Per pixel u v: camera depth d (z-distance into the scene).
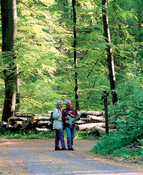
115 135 10.98
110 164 7.90
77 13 23.23
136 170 6.98
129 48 24.05
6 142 15.16
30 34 23.64
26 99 22.36
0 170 7.31
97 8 20.75
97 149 10.84
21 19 23.33
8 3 20.36
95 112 19.98
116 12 21.64
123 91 11.37
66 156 9.71
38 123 18.48
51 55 22.16
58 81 23.86
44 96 21.98
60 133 12.09
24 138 17.25
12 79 20.34
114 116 11.88
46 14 23.80
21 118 19.06
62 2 23.88
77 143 14.91
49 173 6.75
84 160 8.70
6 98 20.19
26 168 7.50
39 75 23.17
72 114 12.25
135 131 10.27
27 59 20.42
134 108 10.89
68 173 6.67
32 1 24.02
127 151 9.36
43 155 10.02
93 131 18.05
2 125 19.27
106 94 13.38
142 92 11.02
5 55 19.94
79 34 22.92
